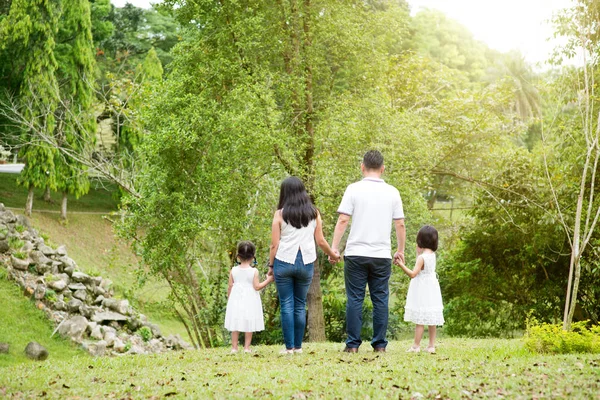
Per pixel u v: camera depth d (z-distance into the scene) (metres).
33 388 5.68
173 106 15.42
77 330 17.05
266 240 16.34
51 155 31.42
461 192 22.62
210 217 14.55
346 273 7.23
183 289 17.48
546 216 16.52
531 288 19.92
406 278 17.72
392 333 17.92
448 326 20.44
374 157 7.25
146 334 19.09
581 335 8.05
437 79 22.11
